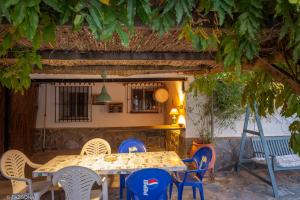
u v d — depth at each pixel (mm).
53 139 8352
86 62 2932
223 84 5770
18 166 3756
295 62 1666
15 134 6512
